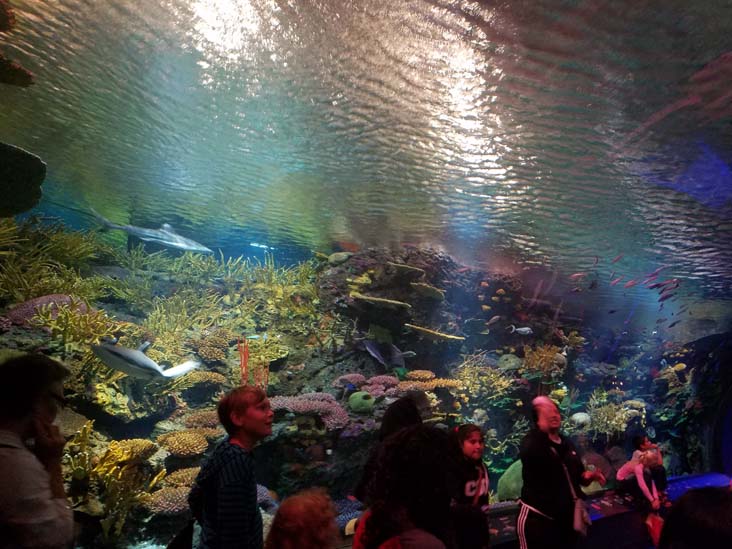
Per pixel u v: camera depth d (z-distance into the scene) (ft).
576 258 32.50
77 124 20.51
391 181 23.61
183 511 14.02
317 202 27.81
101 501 13.37
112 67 16.31
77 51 15.58
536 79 13.42
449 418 24.71
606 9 10.43
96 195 29.01
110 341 17.66
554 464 11.56
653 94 13.17
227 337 23.80
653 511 16.62
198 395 20.38
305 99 16.93
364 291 28.30
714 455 41.47
